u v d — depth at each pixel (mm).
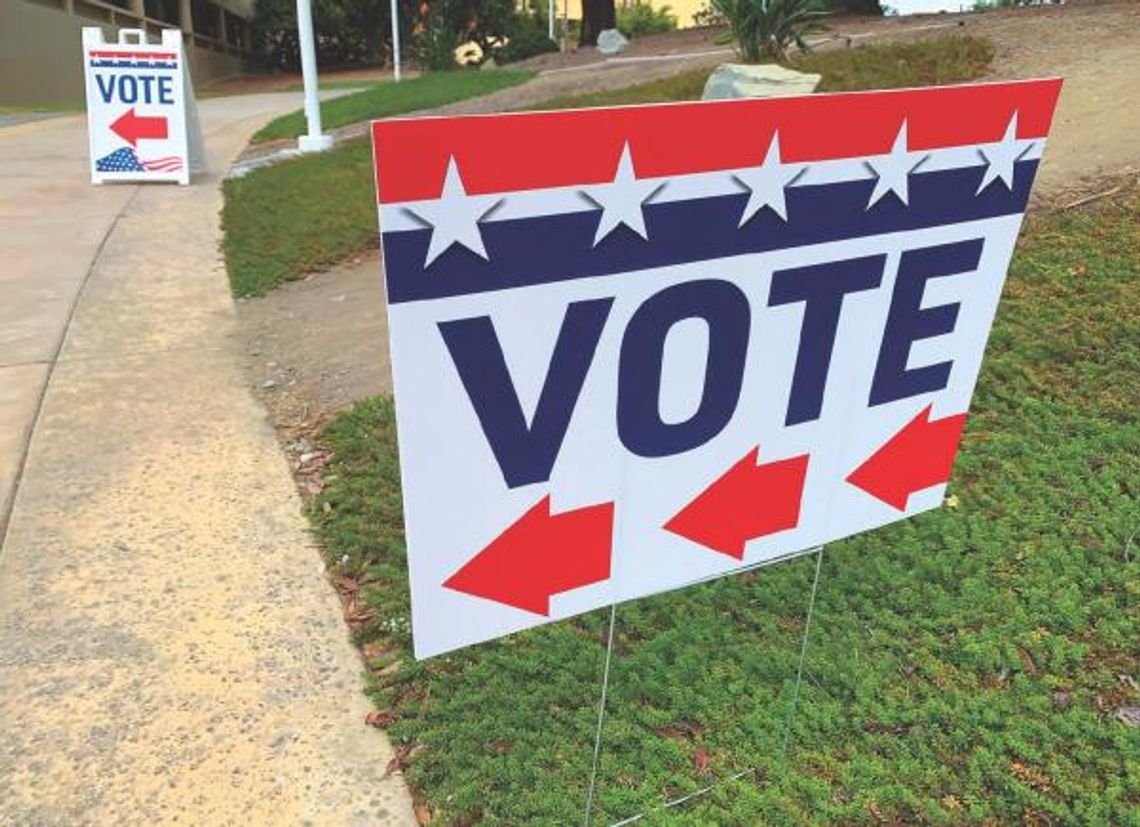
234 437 4031
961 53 8445
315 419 4215
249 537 3293
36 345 5008
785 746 2314
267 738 2420
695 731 2428
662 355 1759
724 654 2662
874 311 1993
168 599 2949
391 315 1481
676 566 1950
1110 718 2369
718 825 2139
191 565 3125
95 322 5383
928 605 2793
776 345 1890
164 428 4102
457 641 1745
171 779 2289
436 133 1406
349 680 2629
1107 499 3111
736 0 8453
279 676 2635
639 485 1835
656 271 1690
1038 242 4613
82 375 4641
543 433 1688
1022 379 3738
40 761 2328
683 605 2863
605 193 1579
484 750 2381
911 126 1861
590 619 2832
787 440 1990
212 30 38062
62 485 3605
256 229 7250
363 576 3086
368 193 7953
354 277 6203
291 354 4953
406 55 38281
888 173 1878
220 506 3486
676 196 1654
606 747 2377
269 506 3492
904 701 2463
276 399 4430
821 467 2066
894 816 2174
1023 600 2766
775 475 2008
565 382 1675
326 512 3430
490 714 2477
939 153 1925
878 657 2611
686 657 2637
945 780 2240
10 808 2199
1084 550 2904
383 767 2342
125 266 6430
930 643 2645
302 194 8211
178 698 2541
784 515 2057
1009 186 2062
